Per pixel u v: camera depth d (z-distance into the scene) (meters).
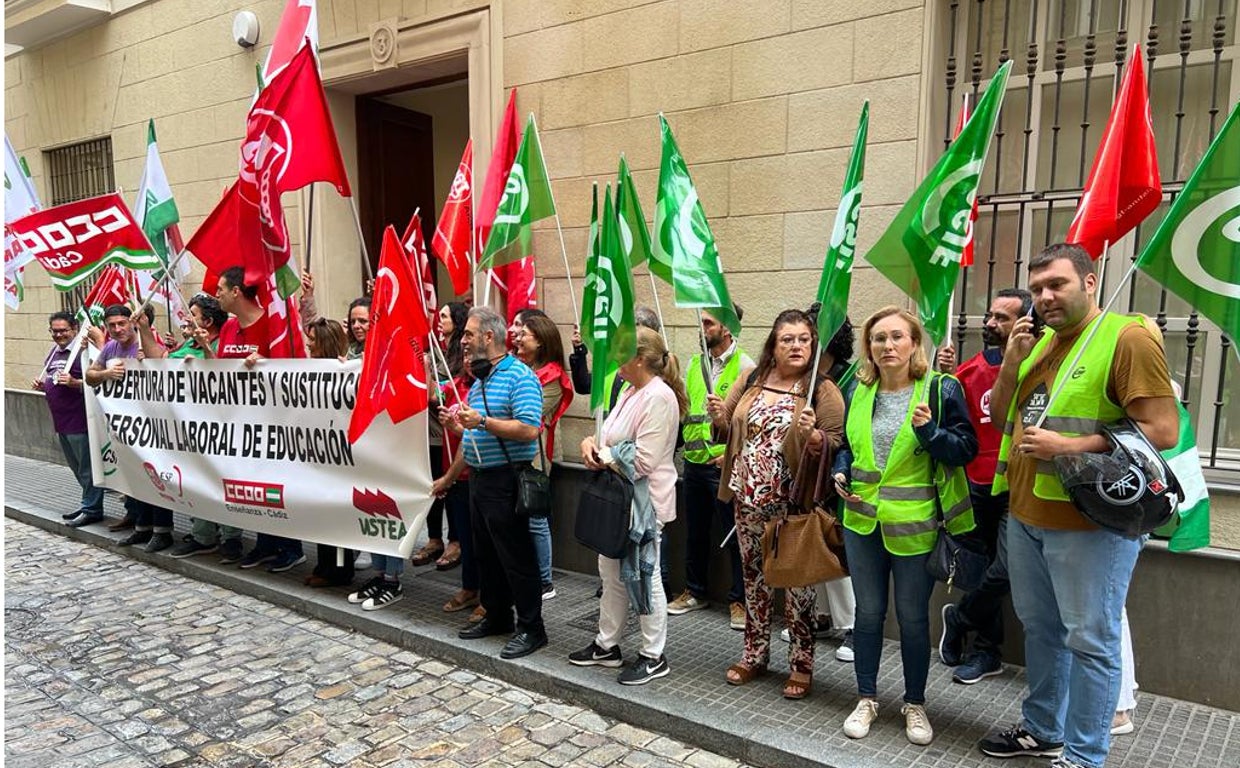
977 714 3.54
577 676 3.91
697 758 3.38
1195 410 4.01
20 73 10.53
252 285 5.20
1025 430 2.73
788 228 4.86
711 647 4.30
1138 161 3.06
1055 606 3.00
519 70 6.00
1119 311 4.14
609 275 3.69
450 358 5.37
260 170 4.85
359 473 4.81
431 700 3.93
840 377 3.92
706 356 3.85
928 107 4.32
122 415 6.21
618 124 5.52
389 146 8.17
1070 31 4.21
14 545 6.69
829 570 3.38
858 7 4.52
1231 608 3.56
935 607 4.24
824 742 3.28
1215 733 3.39
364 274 7.93
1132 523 2.55
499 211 4.80
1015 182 4.39
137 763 3.42
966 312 4.50
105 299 7.39
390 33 6.73
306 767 3.36
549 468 5.38
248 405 5.30
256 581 5.43
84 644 4.64
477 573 4.84
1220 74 3.88
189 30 8.39
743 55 4.95
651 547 3.81
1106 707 2.77
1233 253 2.72
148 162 6.77
